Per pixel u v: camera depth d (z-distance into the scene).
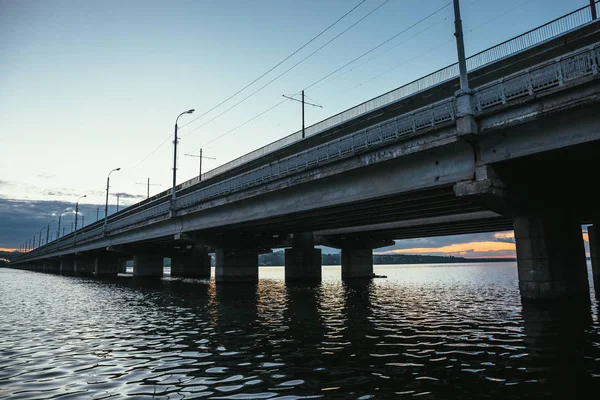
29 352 13.64
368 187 24.61
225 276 52.94
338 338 15.23
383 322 19.27
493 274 95.88
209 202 42.75
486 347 13.20
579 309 20.69
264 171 33.41
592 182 23.78
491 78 28.45
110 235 76.81
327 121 40.56
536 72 16.80
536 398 8.28
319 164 27.05
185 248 85.69
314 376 10.08
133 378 10.20
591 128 15.60
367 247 71.06
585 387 8.91
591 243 33.12
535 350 12.57
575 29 23.92
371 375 10.09
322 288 44.84
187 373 10.59
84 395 8.88
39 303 31.88
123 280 72.31
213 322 20.06
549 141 16.83
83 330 18.39
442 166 20.72
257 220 36.78
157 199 80.00
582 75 15.13
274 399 8.41
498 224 49.34
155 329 18.25
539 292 21.50
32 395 8.93
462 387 9.04
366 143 23.81
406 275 90.69
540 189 21.95
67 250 118.38
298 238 59.81
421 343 14.09
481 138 19.08
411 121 21.38
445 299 31.03
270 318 21.12
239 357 12.31
